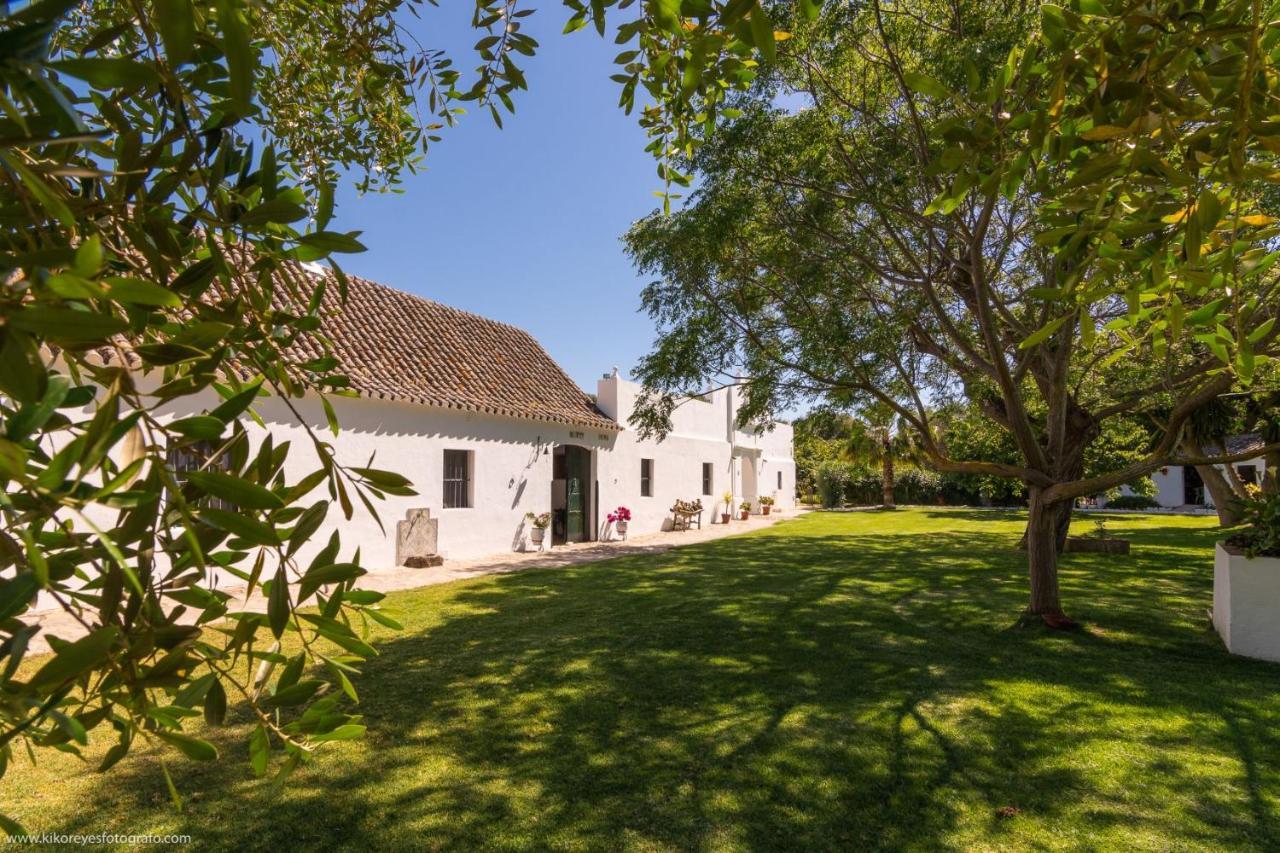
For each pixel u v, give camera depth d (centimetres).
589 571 1195
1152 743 420
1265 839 312
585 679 558
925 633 712
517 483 1503
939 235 764
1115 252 179
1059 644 661
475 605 880
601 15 160
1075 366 945
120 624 92
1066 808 342
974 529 2078
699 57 145
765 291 805
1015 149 200
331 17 254
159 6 71
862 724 455
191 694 99
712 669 585
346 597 118
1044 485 730
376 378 1185
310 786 369
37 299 64
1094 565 1180
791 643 673
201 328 93
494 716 474
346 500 120
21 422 65
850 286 753
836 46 644
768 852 307
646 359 850
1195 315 197
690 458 2338
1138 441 1797
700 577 1120
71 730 75
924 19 671
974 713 474
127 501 73
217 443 110
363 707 494
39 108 70
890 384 845
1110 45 154
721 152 668
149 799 352
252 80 76
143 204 94
